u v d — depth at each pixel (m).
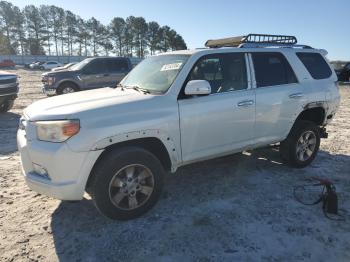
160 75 4.64
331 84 5.98
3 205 4.48
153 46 98.50
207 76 4.61
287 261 3.36
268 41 5.84
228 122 4.69
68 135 3.62
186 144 4.38
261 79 5.12
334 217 4.18
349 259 3.40
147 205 4.13
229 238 3.72
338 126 9.55
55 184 3.68
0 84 10.89
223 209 4.34
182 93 4.33
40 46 96.62
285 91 5.30
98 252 3.50
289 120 5.42
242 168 5.75
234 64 4.89
